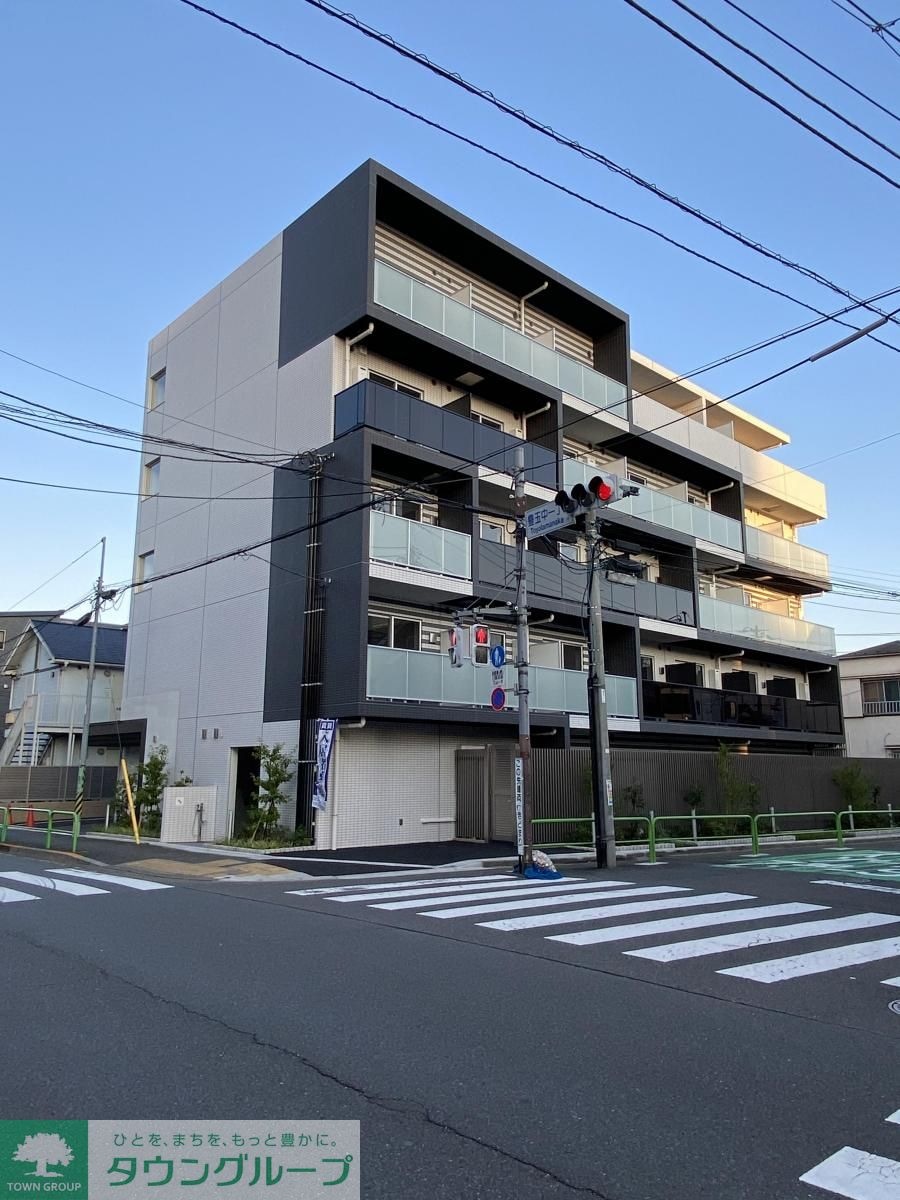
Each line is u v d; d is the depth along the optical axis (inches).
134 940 339.6
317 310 844.6
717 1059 206.7
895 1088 189.6
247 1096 181.9
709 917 400.2
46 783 1114.1
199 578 953.5
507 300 1009.5
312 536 794.8
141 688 1024.9
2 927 366.0
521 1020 235.9
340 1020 233.9
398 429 788.0
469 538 830.5
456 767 846.5
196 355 1028.5
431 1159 154.8
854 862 685.9
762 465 1328.7
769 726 1167.6
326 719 745.6
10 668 1462.8
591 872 608.7
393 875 593.3
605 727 667.4
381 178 819.4
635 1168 151.7
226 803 853.2
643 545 1088.8
